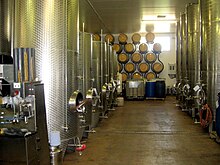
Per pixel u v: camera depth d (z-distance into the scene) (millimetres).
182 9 8578
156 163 3910
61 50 3848
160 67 13008
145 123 6766
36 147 3057
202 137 5355
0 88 3246
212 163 3887
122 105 9992
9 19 3705
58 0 3771
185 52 8273
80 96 4297
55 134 3578
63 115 3939
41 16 3672
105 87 7223
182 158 4117
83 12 8531
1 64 3688
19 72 3133
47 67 3715
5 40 3629
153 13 9195
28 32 3666
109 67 8727
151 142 5023
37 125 3135
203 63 5574
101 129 6156
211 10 5219
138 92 11695
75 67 4254
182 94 8492
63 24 3854
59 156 3666
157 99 11789
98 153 4391
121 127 6348
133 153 4387
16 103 2904
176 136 5449
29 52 3184
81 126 4871
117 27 11945
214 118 5246
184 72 8359
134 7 8258
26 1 3648
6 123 2963
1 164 2914
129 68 13070
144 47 12992
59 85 3852
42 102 3336
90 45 6051
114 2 7594
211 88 5301
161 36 13656
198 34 7137
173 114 7984
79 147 4336
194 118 6934
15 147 2871
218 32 5148
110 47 9039
